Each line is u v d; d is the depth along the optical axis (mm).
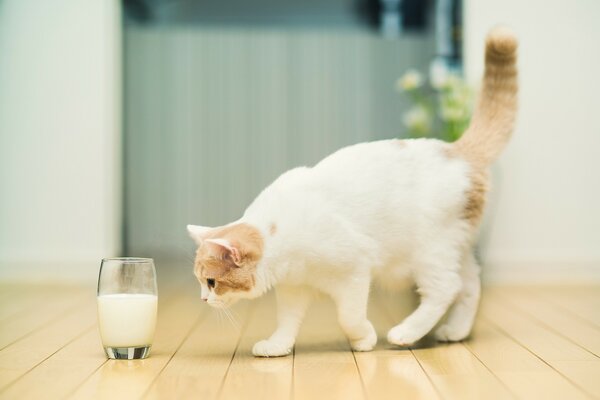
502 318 2371
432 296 1854
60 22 3701
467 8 3568
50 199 3697
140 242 4320
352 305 1783
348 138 4320
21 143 3695
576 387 1480
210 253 1690
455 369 1646
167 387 1502
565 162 3490
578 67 3500
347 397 1419
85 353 1846
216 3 5008
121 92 3988
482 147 1927
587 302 2762
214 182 4352
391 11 4754
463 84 3410
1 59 3688
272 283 1746
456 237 1867
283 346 1808
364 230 1781
